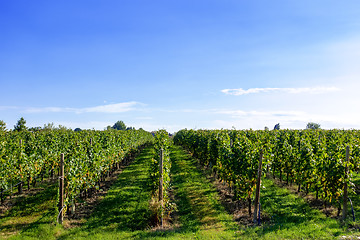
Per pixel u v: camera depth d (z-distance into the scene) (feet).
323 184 37.70
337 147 40.19
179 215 37.81
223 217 35.50
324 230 28.84
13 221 34.50
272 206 38.22
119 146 73.61
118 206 40.70
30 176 49.47
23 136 70.49
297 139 59.72
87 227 32.73
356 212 34.78
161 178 36.01
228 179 46.62
